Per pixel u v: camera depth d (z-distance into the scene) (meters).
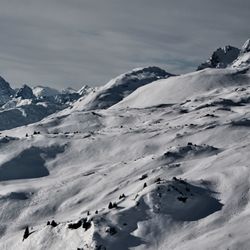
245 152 132.88
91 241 85.81
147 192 101.69
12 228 131.25
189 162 138.38
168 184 104.00
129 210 96.00
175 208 97.44
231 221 90.81
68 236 93.69
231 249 76.69
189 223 93.06
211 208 98.31
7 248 107.62
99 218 93.12
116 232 88.81
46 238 97.50
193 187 106.38
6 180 188.88
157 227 91.38
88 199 137.25
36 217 135.62
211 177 112.25
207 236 84.62
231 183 106.75
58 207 139.00
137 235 89.06
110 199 125.12
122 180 143.50
